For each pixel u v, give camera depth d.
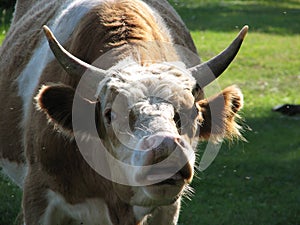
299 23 66.25
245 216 22.70
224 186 25.48
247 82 42.75
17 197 22.19
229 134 14.44
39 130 15.05
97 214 14.81
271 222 22.44
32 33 17.75
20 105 16.81
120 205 14.02
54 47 13.48
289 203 24.25
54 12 17.52
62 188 14.86
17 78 17.25
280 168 27.83
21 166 17.11
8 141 17.20
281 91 41.25
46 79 15.46
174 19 18.19
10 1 42.84
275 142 31.19
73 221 15.53
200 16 63.53
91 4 15.51
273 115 35.81
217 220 22.12
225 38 54.59
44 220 15.30
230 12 67.62
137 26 14.39
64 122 13.83
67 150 14.52
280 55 51.28
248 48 52.69
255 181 26.20
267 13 69.81
